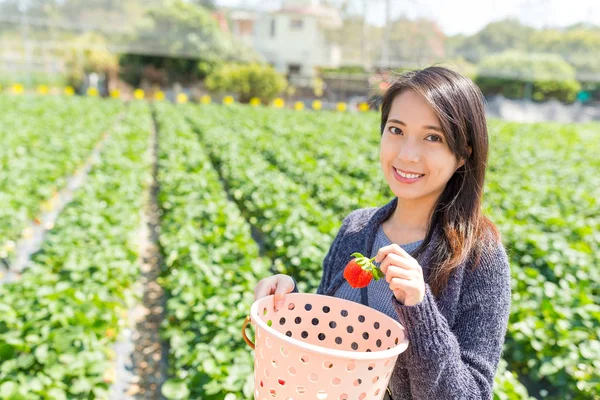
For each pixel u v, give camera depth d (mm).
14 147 11898
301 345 1404
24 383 3619
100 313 4848
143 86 41188
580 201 9406
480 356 1683
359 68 40375
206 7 24469
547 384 4832
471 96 1748
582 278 5945
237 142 14391
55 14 23062
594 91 51094
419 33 23406
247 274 5461
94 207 7605
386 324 1740
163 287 6484
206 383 3850
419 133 1735
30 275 5465
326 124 20719
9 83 37000
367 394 1483
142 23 23703
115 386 4742
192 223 7184
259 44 26531
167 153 12242
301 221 7055
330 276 2123
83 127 16531
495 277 1729
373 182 10031
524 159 14070
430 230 1824
